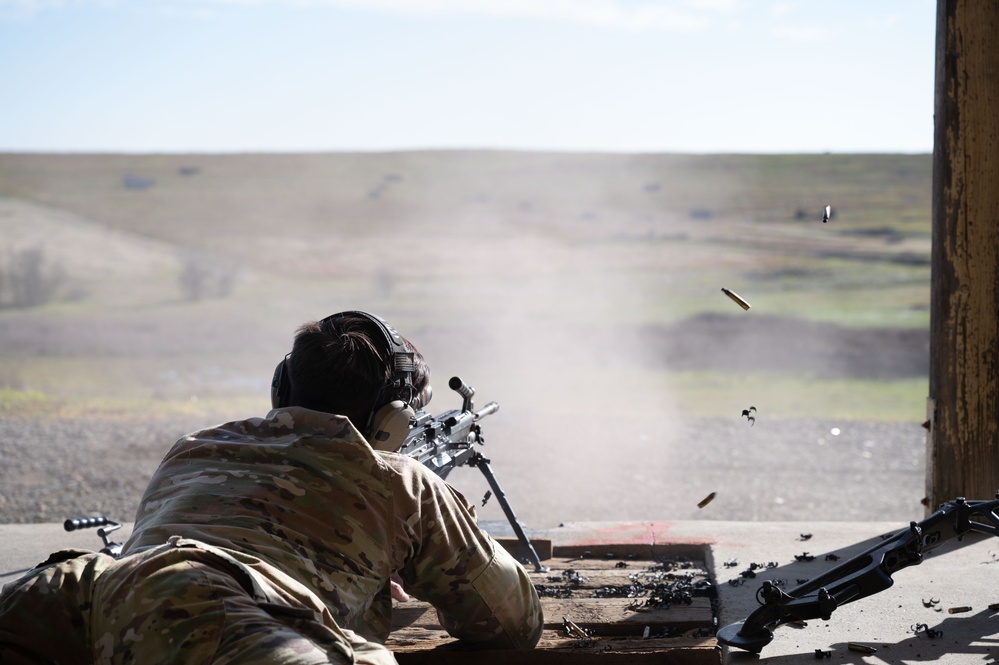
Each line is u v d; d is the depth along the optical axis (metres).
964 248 3.62
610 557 3.54
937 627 2.64
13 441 9.82
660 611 2.79
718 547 3.49
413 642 2.51
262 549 1.71
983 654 2.44
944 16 3.62
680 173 82.69
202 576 1.53
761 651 2.50
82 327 34.00
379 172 99.38
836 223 56.62
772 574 3.13
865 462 9.18
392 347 2.12
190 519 1.75
